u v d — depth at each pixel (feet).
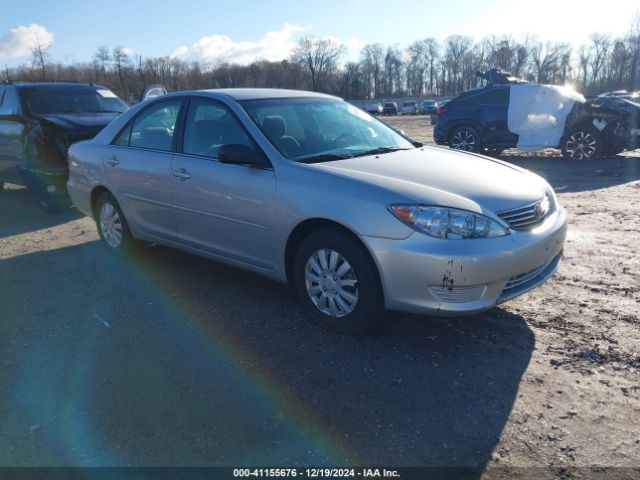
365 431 9.12
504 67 284.00
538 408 9.57
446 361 11.20
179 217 15.37
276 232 12.84
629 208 23.11
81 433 9.25
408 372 10.84
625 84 228.63
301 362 11.30
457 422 9.27
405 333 12.41
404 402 9.86
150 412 9.76
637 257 16.92
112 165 17.31
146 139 16.60
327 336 12.36
